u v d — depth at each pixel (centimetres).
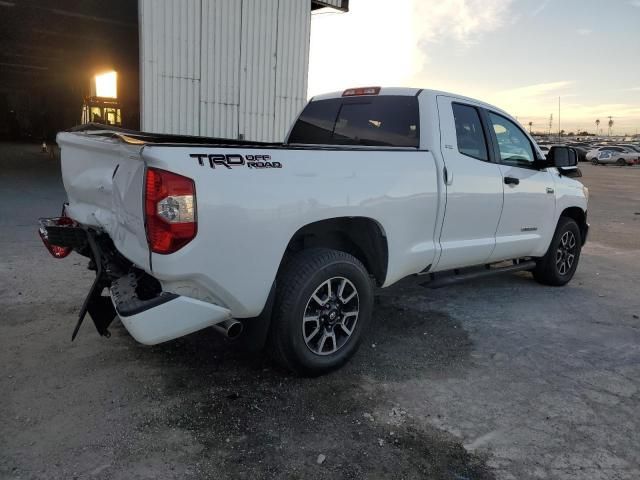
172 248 284
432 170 433
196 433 297
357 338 388
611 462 288
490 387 370
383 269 409
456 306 551
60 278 555
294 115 1334
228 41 1195
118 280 323
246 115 1254
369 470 274
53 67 3972
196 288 302
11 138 4250
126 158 306
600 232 1136
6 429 291
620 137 13325
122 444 284
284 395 345
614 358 431
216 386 352
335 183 355
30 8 2112
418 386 367
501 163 523
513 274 709
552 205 591
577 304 579
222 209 296
